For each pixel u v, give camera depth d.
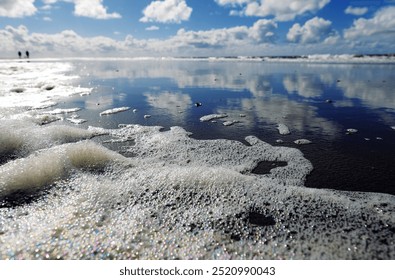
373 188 4.07
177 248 2.89
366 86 14.32
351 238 3.00
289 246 2.92
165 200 3.72
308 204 3.60
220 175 4.21
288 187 3.99
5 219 3.24
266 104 10.16
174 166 4.88
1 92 12.35
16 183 3.87
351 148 5.69
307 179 4.39
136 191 3.91
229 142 6.08
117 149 5.73
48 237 2.95
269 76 20.67
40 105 9.80
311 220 3.31
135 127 7.23
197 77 20.41
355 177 4.42
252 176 4.45
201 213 3.46
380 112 8.73
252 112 8.92
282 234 3.09
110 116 8.45
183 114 8.70
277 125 7.43
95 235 3.01
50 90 13.59
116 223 3.23
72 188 3.96
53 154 4.60
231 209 3.54
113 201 3.67
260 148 5.76
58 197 3.73
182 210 3.52
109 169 4.59
